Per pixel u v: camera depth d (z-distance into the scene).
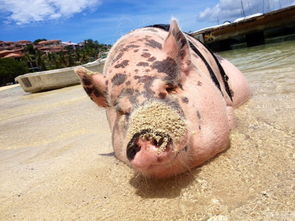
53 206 0.57
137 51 0.62
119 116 0.59
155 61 0.59
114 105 0.58
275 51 2.31
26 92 3.39
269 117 0.80
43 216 0.54
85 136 1.04
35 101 2.41
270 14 3.30
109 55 0.76
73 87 2.96
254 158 0.59
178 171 0.56
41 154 0.94
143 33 0.72
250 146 0.65
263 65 1.69
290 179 0.49
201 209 0.46
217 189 0.51
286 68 1.44
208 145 0.60
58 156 0.88
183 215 0.46
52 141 1.08
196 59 0.73
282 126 0.72
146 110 0.51
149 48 0.63
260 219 0.40
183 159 0.55
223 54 3.09
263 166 0.55
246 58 2.24
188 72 0.64
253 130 0.73
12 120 1.70
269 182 0.50
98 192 0.59
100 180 0.65
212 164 0.60
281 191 0.46
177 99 0.58
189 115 0.58
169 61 0.60
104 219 0.49
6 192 0.68
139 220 0.47
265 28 3.39
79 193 0.61
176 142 0.49
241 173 0.55
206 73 0.73
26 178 0.75
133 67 0.59
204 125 0.60
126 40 0.71
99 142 0.93
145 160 0.47
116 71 0.60
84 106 1.64
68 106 1.78
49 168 0.79
